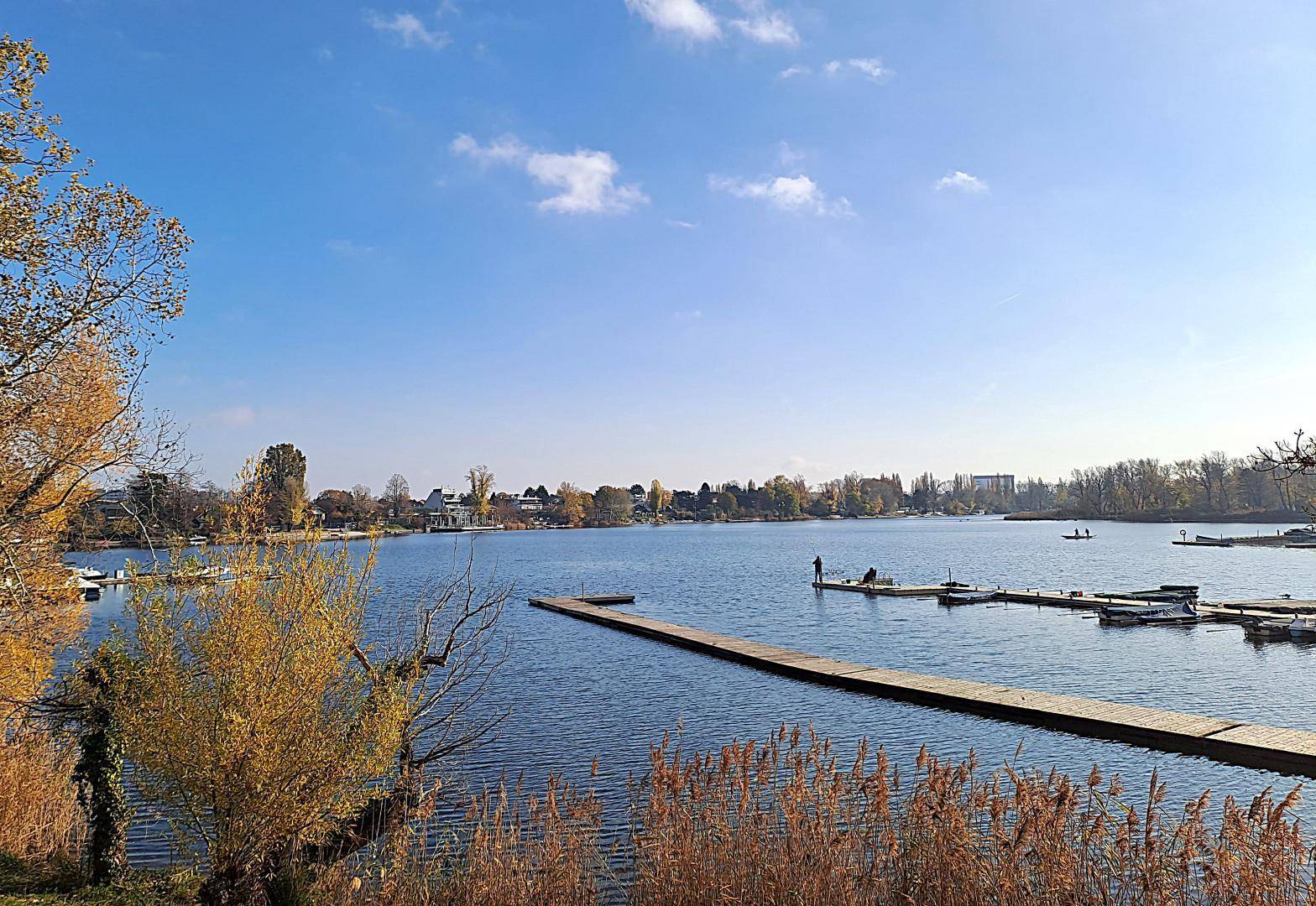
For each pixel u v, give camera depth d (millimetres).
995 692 20906
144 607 8680
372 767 9000
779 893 8594
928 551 99562
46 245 10727
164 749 8461
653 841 9664
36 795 12102
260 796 8391
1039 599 41406
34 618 12531
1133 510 176625
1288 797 7219
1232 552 88812
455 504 176000
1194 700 21141
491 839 10578
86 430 12547
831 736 18484
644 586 58875
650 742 18422
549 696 22797
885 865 8711
